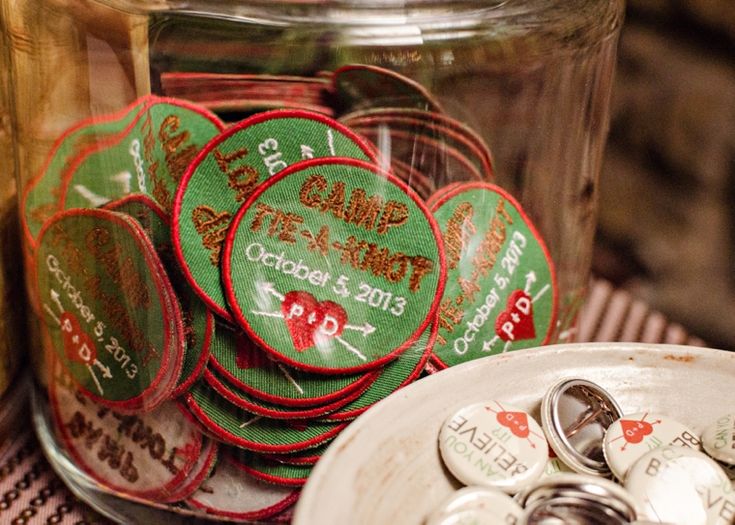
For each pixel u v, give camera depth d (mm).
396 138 431
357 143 393
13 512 481
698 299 1072
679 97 1036
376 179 393
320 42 415
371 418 367
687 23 1011
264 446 401
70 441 474
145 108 430
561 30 442
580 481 361
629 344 431
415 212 399
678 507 367
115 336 417
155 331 397
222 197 388
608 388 424
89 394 448
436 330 411
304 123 389
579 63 468
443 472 387
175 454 420
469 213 434
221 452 412
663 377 427
